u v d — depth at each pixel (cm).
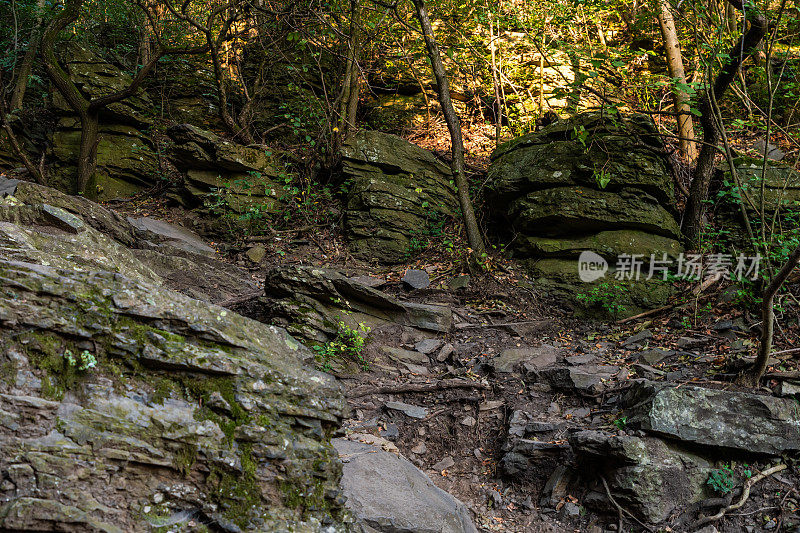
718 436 476
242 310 652
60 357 286
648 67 1084
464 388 600
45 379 279
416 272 798
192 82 1181
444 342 680
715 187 841
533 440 521
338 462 335
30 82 1110
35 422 264
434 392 597
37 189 688
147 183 1045
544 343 686
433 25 1173
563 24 1071
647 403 495
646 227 778
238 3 967
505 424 560
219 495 290
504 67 1148
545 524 471
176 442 287
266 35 1134
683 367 576
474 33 1147
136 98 1092
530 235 826
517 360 631
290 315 617
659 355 605
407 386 598
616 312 735
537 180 819
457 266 819
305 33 980
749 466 477
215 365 309
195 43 1206
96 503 261
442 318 697
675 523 454
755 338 602
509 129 1113
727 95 989
